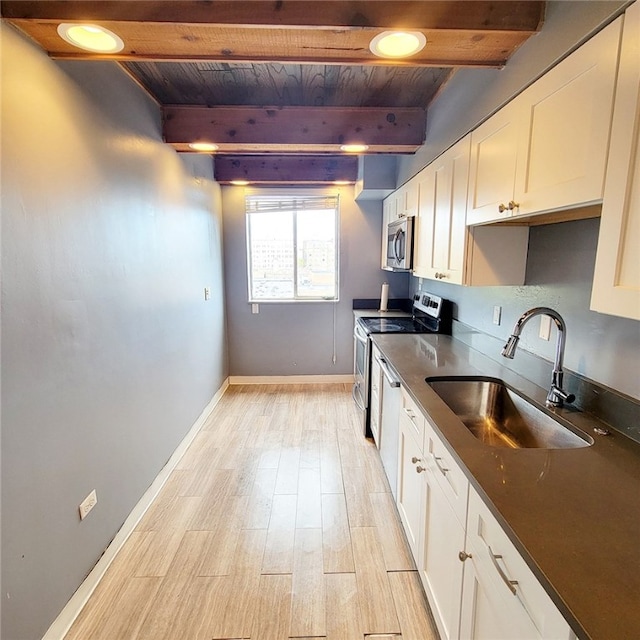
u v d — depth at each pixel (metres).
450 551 1.33
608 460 1.17
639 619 0.66
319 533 2.10
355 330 3.95
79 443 1.63
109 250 1.88
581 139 1.07
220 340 4.20
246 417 3.65
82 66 1.67
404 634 1.54
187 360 3.08
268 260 4.52
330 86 2.30
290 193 4.31
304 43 1.44
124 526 2.03
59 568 1.50
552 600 0.73
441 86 2.27
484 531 1.05
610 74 0.95
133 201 2.14
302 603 1.67
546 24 1.28
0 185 1.22
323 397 4.17
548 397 1.57
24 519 1.32
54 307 1.47
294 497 2.42
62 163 1.52
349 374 4.64
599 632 0.64
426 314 3.36
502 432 1.81
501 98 1.57
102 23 1.30
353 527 2.14
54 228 1.47
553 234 1.70
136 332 2.17
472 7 1.33
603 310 0.98
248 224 4.45
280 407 3.89
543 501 0.97
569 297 1.60
